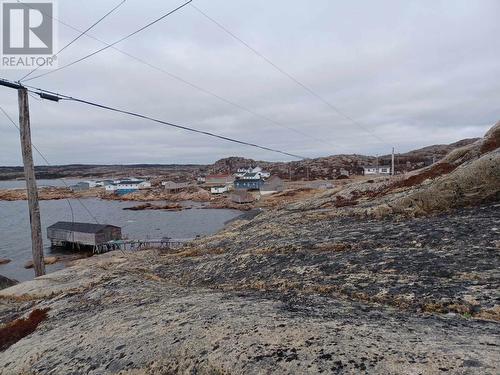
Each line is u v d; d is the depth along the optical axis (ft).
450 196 34.09
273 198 376.48
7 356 19.58
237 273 27.48
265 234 40.16
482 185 32.96
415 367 10.56
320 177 638.53
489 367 9.96
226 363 12.94
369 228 32.01
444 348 11.46
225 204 417.90
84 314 23.16
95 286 30.14
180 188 610.24
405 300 16.79
